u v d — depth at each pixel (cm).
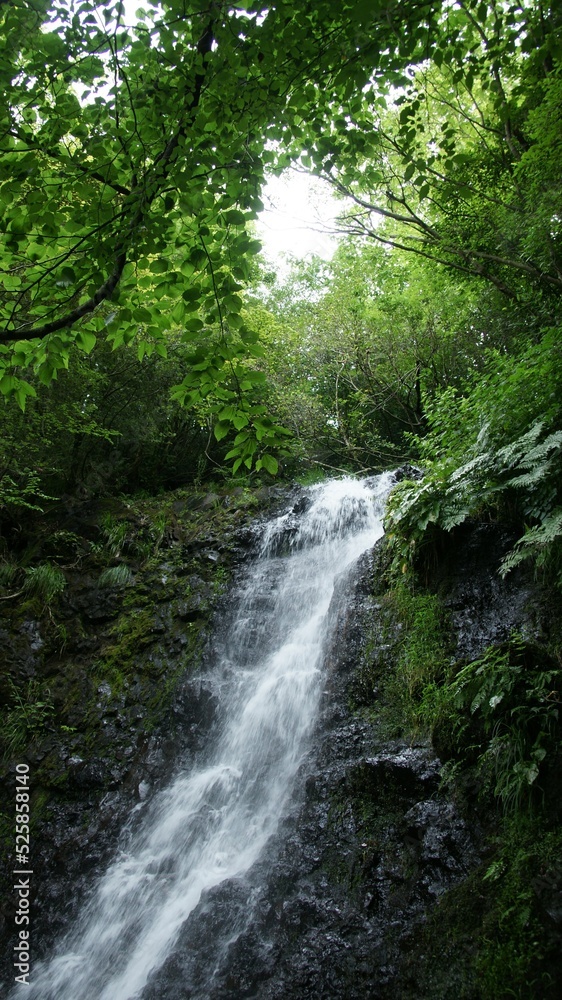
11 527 1071
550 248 757
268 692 688
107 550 1045
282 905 443
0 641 866
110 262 377
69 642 899
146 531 1084
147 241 372
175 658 835
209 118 380
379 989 368
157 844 606
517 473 589
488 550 598
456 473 593
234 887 478
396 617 621
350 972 385
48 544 1041
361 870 439
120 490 1330
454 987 343
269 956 418
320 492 1076
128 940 520
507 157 891
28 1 348
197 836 584
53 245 391
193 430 1431
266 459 400
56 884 611
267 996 395
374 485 1026
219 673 783
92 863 619
